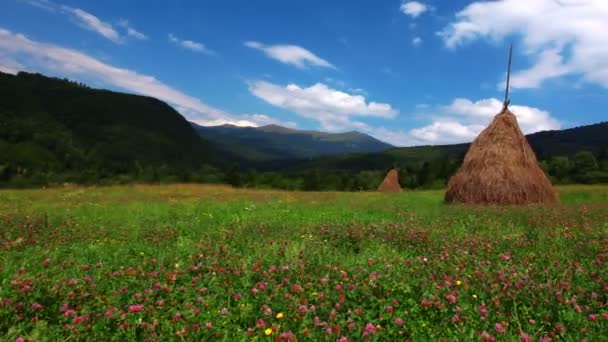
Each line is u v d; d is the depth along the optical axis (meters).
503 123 21.02
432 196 28.25
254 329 4.19
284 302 4.87
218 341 3.97
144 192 28.81
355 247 8.79
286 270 6.07
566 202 20.59
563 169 62.31
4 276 5.51
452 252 7.65
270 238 9.41
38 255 7.00
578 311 4.53
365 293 5.11
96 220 12.46
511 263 6.75
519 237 9.09
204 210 15.80
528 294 5.06
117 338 3.94
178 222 12.00
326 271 6.17
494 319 4.45
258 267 6.21
